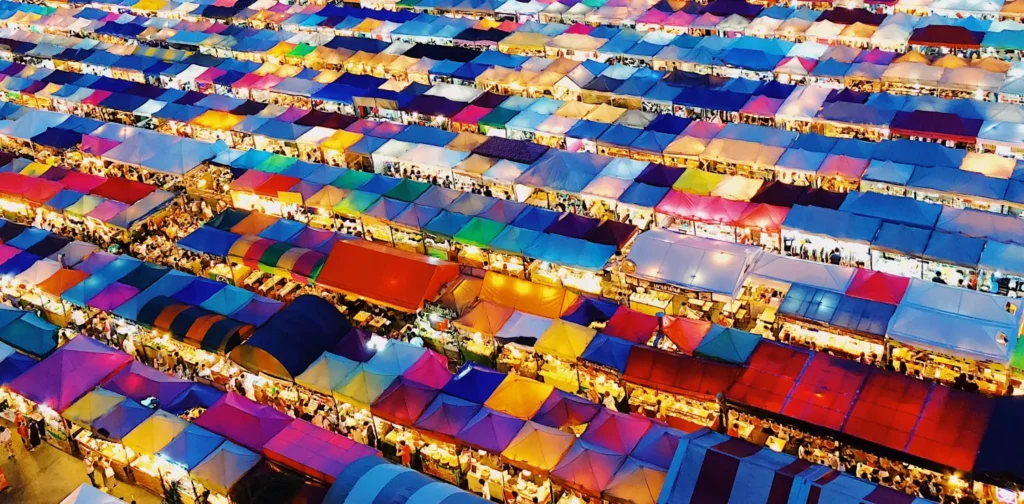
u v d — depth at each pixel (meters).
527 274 43.78
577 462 30.03
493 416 32.59
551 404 33.00
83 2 95.00
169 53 75.06
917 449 29.33
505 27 74.62
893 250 40.41
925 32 63.84
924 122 51.31
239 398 34.97
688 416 34.03
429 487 29.12
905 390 31.05
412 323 41.41
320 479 30.92
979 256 39.06
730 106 56.72
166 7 90.50
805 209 43.28
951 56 58.50
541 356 37.66
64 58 77.38
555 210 49.50
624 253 43.50
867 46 65.62
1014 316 34.62
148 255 48.06
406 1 85.56
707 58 64.38
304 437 32.53
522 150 52.81
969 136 49.81
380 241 48.41
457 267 41.84
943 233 40.50
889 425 30.14
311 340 37.62
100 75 75.31
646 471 29.11
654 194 46.97
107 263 44.31
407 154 54.03
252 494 30.67
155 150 56.03
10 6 95.06
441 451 33.94
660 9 74.31
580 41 69.94
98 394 35.31
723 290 39.00
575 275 43.03
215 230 46.81
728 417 33.78
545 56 71.44
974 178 44.72
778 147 49.97
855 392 31.44
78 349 37.66
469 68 66.56
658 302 40.09
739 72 63.34
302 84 66.00
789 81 61.97
